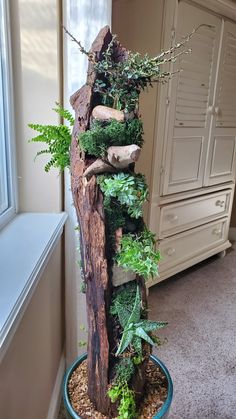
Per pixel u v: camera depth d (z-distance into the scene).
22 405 0.90
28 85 1.21
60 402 1.40
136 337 0.87
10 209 1.24
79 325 1.46
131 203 0.78
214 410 1.40
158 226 2.13
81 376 1.05
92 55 0.79
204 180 2.39
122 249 0.83
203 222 2.51
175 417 1.36
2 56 1.12
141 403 0.95
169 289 2.33
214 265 2.74
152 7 1.73
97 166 0.78
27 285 0.80
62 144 0.98
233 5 2.04
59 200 1.32
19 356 0.86
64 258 1.41
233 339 1.84
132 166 0.86
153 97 1.87
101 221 0.82
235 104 2.46
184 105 2.03
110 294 0.88
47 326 1.20
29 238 1.06
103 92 0.80
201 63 2.04
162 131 1.94
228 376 1.58
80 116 0.82
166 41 1.76
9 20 1.14
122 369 0.91
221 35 2.11
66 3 1.15
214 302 2.19
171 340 1.81
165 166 2.04
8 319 0.67
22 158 1.28
